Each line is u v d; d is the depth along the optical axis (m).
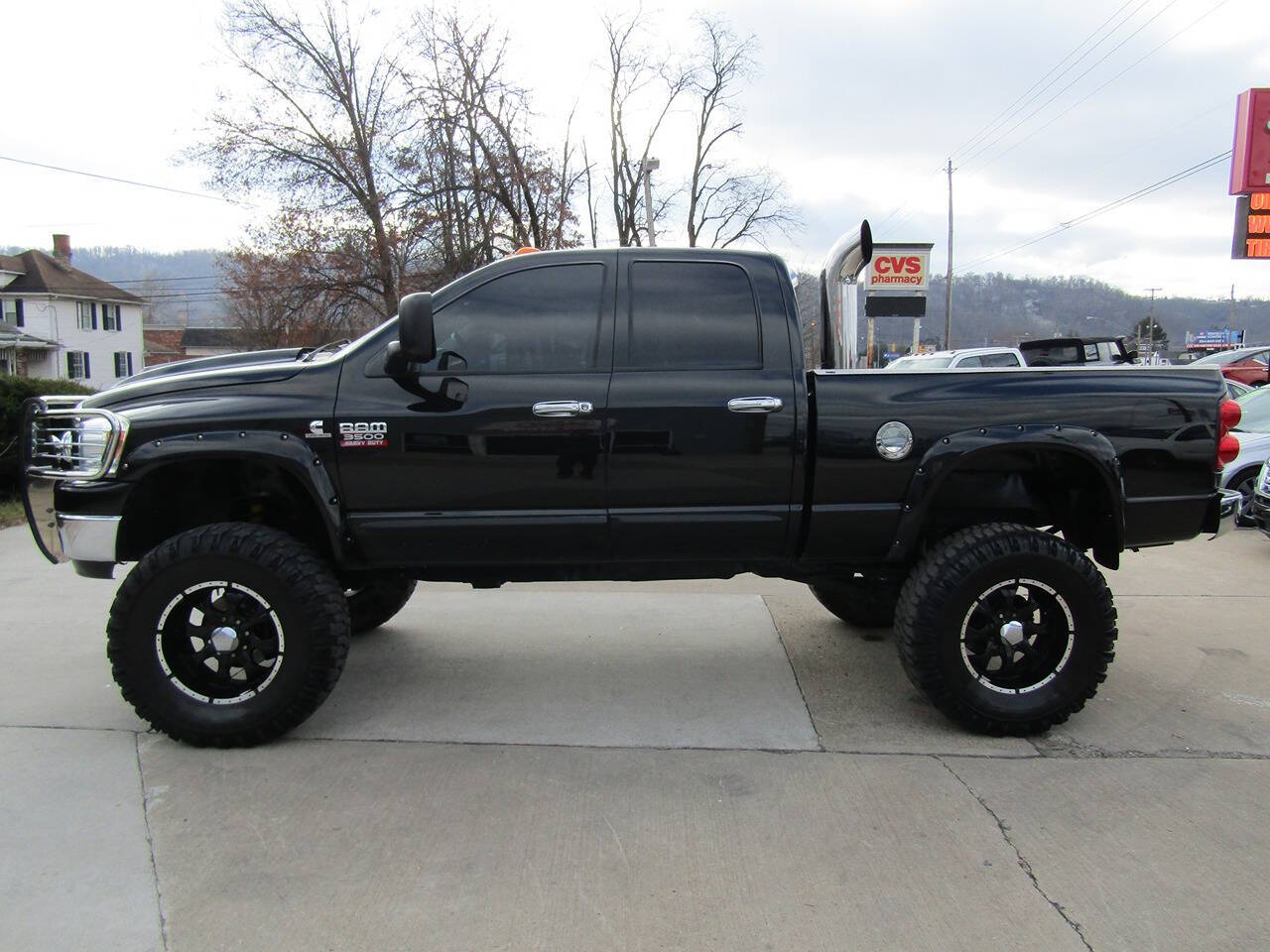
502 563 3.84
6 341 45.75
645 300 3.82
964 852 2.90
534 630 5.44
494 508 3.76
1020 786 3.37
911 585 3.79
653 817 3.14
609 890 2.69
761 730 3.91
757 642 5.20
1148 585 6.62
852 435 3.74
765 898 2.65
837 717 4.06
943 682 3.73
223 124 27.38
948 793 3.31
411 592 5.34
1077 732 3.88
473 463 3.71
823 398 3.74
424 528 3.74
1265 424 9.59
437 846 2.94
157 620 3.59
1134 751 3.69
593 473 3.73
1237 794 3.30
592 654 4.99
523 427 3.69
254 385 3.73
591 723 3.99
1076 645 3.76
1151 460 3.84
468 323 3.80
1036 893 2.67
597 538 3.80
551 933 2.48
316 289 27.72
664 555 3.86
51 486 3.80
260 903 2.62
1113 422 3.81
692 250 3.88
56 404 3.88
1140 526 3.90
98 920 2.54
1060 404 3.80
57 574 7.00
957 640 3.72
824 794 3.30
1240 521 8.91
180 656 3.72
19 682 4.50
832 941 2.45
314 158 27.77
